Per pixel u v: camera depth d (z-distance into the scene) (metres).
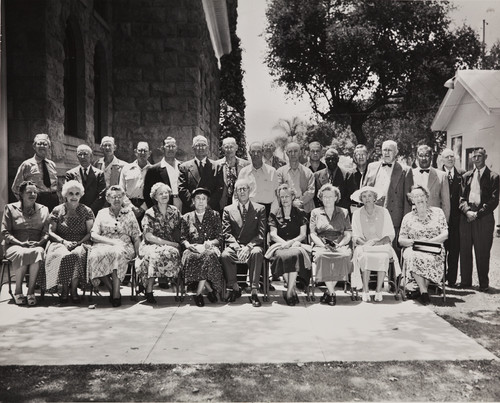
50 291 7.07
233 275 6.80
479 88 14.90
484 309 6.51
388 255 6.84
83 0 11.08
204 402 4.00
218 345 5.19
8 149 9.21
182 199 7.63
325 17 30.88
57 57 9.75
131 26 13.25
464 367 4.62
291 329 5.69
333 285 6.79
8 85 9.19
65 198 7.12
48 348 5.12
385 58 30.02
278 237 7.04
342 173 8.15
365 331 5.61
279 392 4.15
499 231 12.79
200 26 13.38
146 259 6.78
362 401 4.00
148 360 4.80
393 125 36.22
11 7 9.11
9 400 4.03
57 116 9.74
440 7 30.00
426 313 6.30
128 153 13.34
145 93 13.30
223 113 22.28
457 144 17.16
